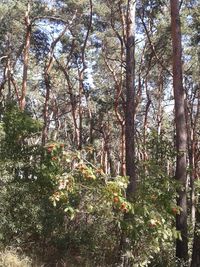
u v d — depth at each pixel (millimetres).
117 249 9703
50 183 8820
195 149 27156
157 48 24031
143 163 10039
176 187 9117
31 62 28812
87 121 32094
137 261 7859
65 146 6777
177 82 11758
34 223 9156
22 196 9133
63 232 9891
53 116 33781
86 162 6539
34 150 9492
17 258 8523
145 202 7531
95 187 6727
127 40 13359
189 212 12516
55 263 9227
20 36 26172
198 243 9930
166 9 22047
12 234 9133
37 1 25000
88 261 9500
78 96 29531
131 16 13578
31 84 30797
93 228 10109
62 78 31969
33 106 31594
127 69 13078
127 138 12281
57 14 25734
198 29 21531
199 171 27578
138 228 7266
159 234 7285
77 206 8000
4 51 26828
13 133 9820
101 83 29828
